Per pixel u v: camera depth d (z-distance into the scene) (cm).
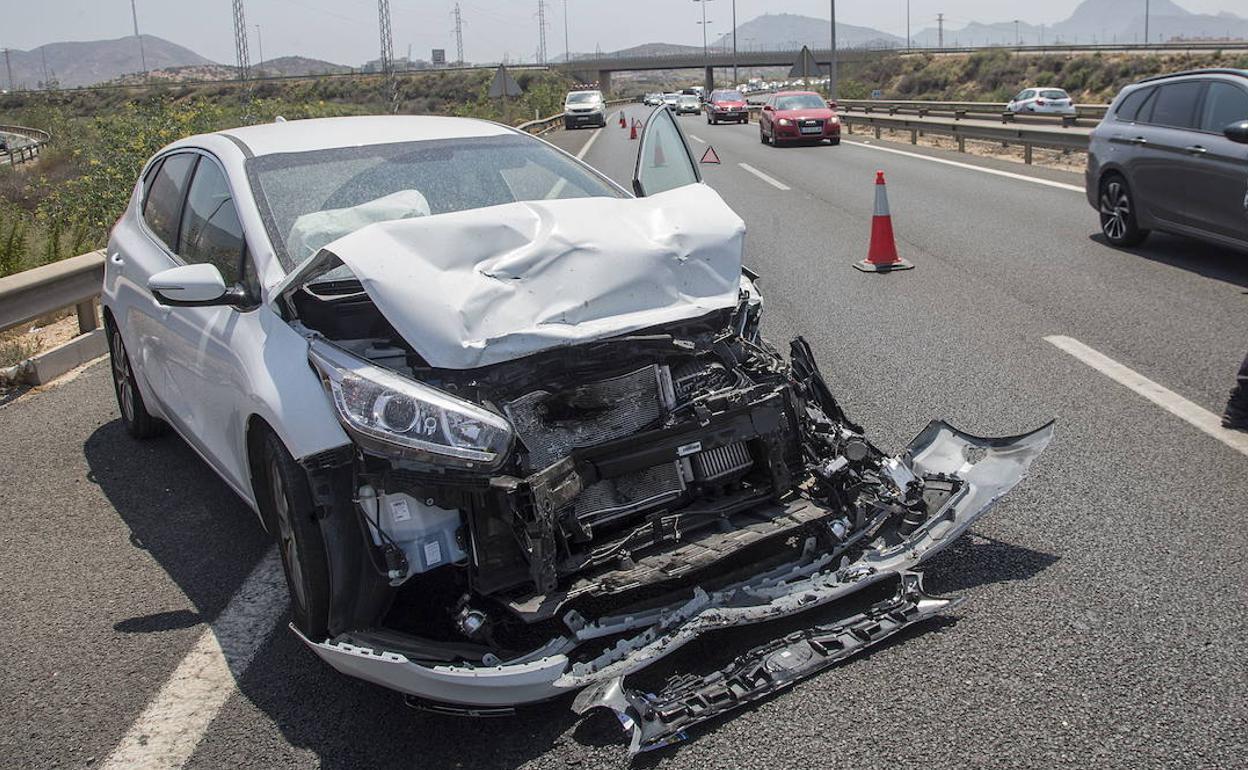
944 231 1156
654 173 487
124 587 416
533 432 319
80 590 416
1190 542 389
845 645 321
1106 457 478
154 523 479
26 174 2564
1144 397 561
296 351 334
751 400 341
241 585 412
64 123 4344
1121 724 285
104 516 490
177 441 596
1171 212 915
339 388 307
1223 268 886
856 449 352
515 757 291
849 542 349
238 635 374
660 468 334
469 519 305
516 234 336
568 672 298
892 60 8681
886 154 2275
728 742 288
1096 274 891
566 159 475
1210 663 311
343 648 294
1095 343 674
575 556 315
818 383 382
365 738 307
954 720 291
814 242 1133
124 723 323
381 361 329
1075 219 1188
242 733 314
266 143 442
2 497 520
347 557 316
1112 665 313
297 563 338
